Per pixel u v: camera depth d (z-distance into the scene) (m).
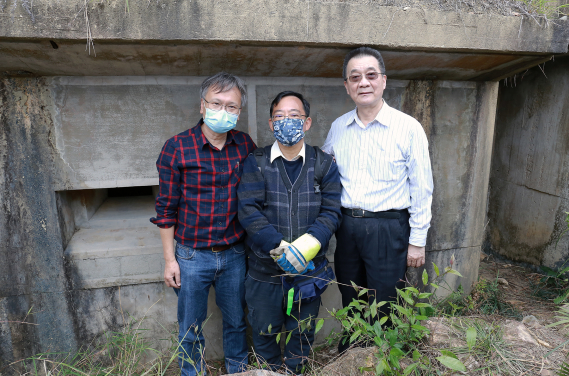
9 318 2.08
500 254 3.59
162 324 2.32
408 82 2.34
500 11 1.86
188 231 1.78
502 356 1.63
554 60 2.90
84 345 2.22
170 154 1.69
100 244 2.17
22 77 1.86
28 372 2.14
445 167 2.51
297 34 1.64
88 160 2.03
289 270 1.61
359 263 1.95
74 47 1.56
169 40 1.55
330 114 2.29
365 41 1.72
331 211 1.72
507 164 3.47
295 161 1.73
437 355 1.67
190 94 2.08
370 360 1.61
